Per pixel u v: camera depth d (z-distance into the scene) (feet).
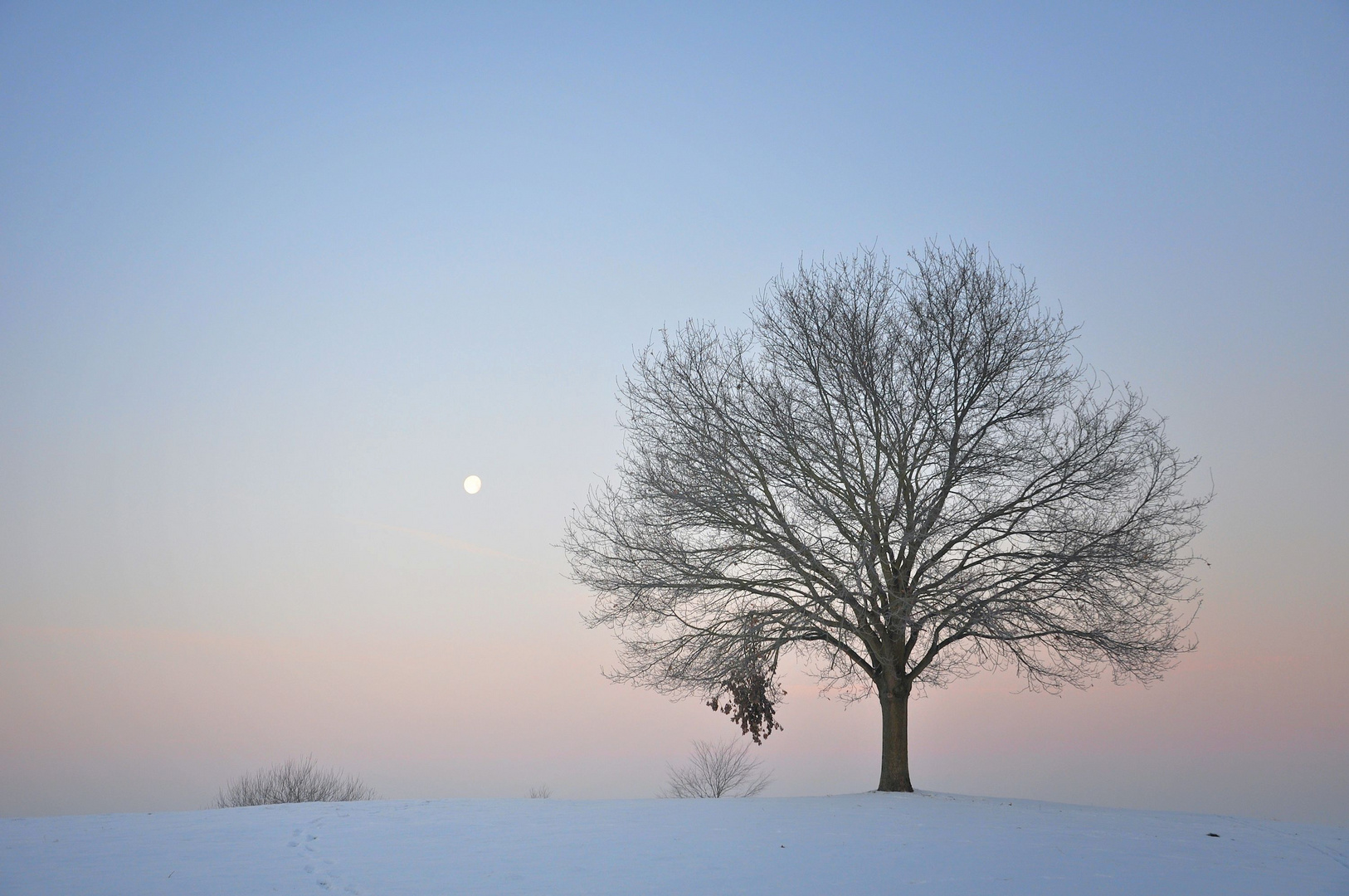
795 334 77.05
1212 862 44.34
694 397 76.89
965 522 69.21
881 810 61.77
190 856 43.47
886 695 74.69
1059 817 60.39
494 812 60.13
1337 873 42.55
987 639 72.74
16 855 43.91
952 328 73.10
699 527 75.61
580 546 78.33
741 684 74.69
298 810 61.62
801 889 36.45
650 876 38.81
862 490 71.72
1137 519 70.18
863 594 67.92
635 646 76.48
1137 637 69.41
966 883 37.78
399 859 42.65
